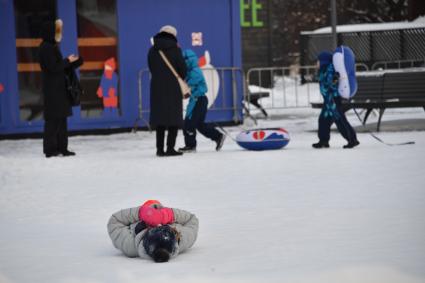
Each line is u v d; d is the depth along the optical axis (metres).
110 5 25.08
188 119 18.78
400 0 50.81
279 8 59.62
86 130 25.12
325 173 14.46
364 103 22.86
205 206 11.60
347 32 40.94
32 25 24.39
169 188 13.45
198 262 8.10
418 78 23.14
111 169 16.00
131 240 8.47
